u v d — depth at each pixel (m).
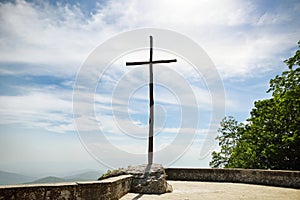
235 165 21.52
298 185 10.77
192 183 12.91
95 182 6.58
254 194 9.04
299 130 15.80
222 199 8.02
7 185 5.08
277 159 16.88
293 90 16.66
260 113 19.52
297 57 17.45
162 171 10.19
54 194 5.57
